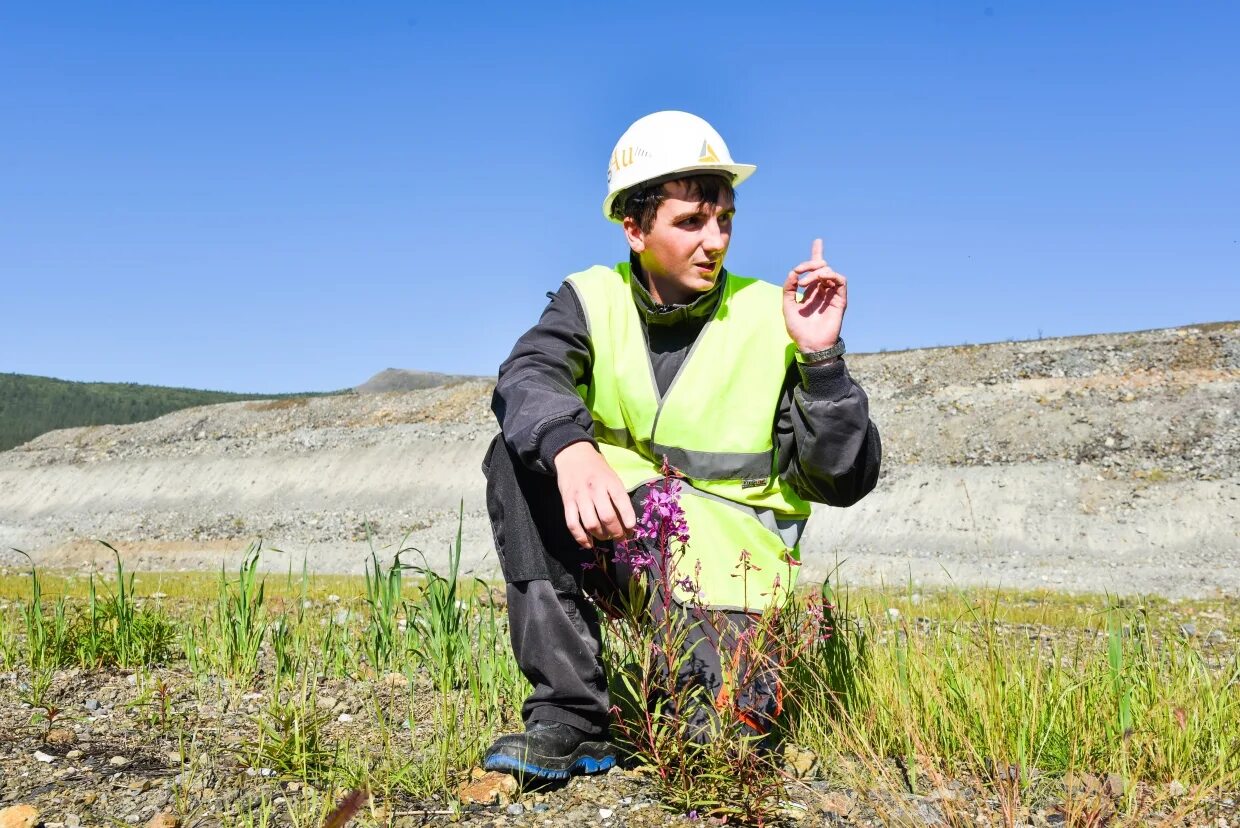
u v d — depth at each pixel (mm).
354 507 36719
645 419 2613
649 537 2385
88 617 4555
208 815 2297
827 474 2523
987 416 30891
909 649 3287
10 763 2660
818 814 2363
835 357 2445
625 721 2611
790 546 2764
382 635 4371
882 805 2389
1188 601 12555
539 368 2498
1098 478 26422
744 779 2297
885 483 28172
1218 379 30422
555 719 2514
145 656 4402
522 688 3406
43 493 45062
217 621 4582
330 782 2508
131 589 4762
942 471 28219
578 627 2523
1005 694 2949
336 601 7867
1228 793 2596
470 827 2232
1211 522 23406
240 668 4047
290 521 36406
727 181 2590
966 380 34125
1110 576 19719
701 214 2543
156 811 2324
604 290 2697
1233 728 2932
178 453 45344
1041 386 32438
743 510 2627
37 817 2234
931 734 2871
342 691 3750
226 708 3398
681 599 2467
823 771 2693
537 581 2500
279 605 7195
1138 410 29406
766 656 2342
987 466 28031
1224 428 27562
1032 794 2545
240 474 41625
